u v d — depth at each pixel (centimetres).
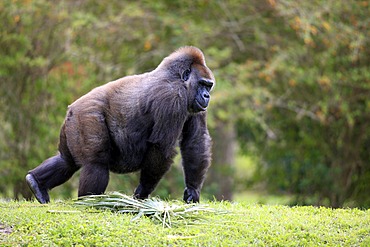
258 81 3322
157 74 1471
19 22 2923
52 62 2973
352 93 3444
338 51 3275
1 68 2881
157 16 3083
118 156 1495
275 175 3831
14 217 1296
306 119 3591
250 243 1227
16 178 2833
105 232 1223
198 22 3244
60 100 2923
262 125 3231
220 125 3716
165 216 1327
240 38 3369
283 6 3019
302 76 3183
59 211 1345
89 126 1441
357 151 3572
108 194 1434
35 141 2914
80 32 3034
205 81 1480
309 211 1526
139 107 1450
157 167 1467
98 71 3036
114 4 3155
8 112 2955
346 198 3619
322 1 3039
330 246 1223
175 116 1425
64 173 1550
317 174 3594
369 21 3155
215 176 3878
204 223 1330
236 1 3231
